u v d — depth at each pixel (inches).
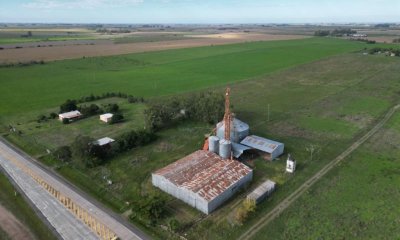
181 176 1621.6
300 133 2322.8
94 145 1934.1
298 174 1752.0
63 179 1753.2
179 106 2610.7
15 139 2311.8
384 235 1266.0
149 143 2203.5
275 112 2812.5
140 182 1715.1
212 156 1854.1
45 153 2068.2
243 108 2940.5
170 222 1330.0
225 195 1517.0
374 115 2679.6
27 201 1526.8
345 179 1680.6
